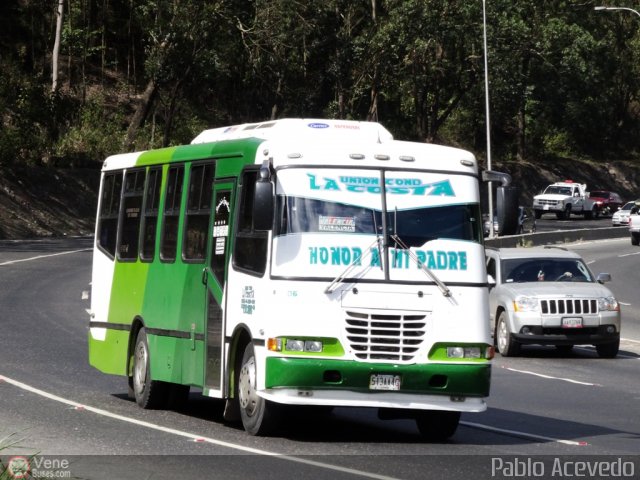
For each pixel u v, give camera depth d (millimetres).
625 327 28656
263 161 11602
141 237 14992
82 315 25953
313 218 11727
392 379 11531
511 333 22234
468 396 11758
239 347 12336
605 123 110062
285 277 11531
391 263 11727
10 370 17188
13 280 33156
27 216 56219
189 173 13820
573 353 23547
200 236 13289
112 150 65375
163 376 13852
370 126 12930
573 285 22641
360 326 11539
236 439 11609
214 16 63156
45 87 63562
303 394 11383
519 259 23531
